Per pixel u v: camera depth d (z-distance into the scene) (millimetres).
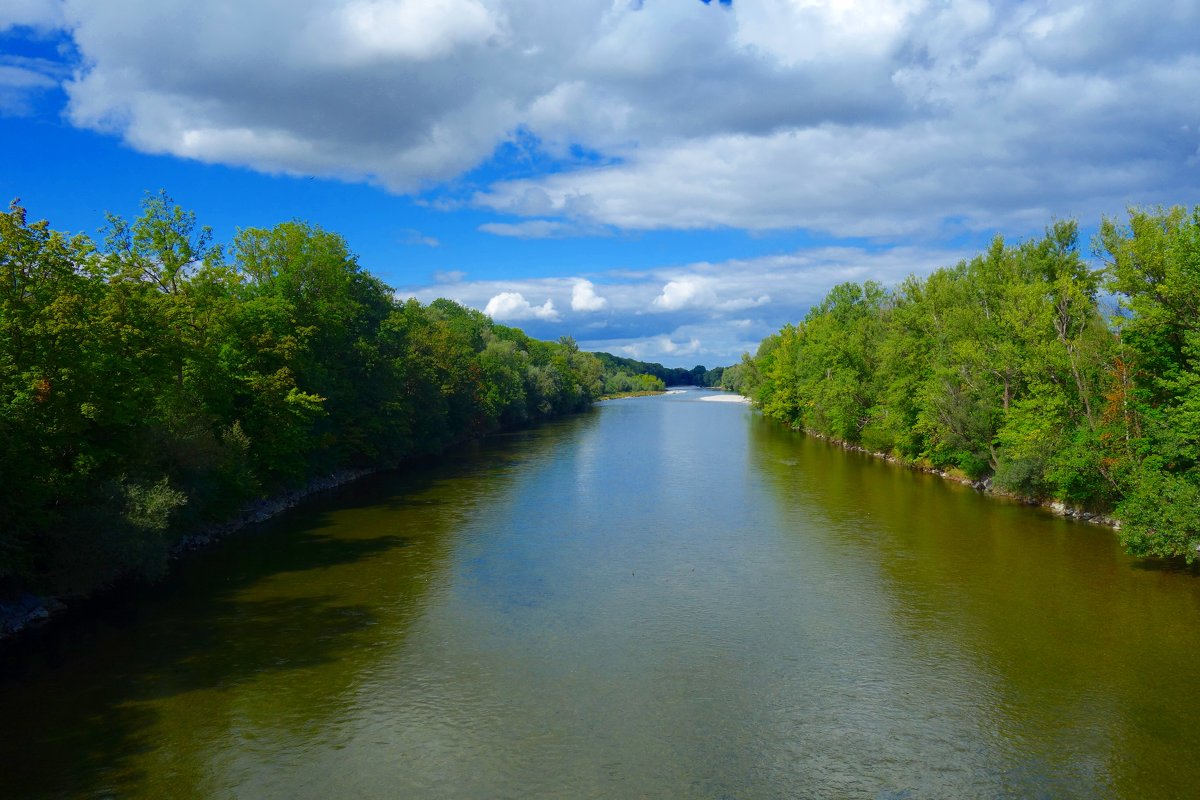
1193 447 33375
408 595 29938
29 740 18469
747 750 18250
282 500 48188
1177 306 34969
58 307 26828
